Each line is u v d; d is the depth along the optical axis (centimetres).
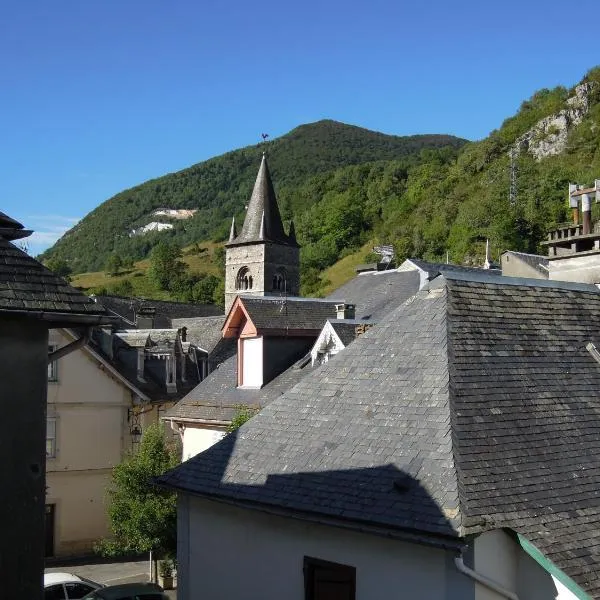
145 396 3269
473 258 8425
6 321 888
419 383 1083
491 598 869
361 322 2195
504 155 11300
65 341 3070
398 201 11962
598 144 10606
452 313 1173
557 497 942
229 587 1169
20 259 927
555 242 1603
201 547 1230
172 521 2159
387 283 3331
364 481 987
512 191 9138
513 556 896
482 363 1105
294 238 6931
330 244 11856
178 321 5016
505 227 8306
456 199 10350
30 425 900
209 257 15425
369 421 1085
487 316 1198
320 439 1114
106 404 3181
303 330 2347
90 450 3122
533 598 881
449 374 1059
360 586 971
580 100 11588
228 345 4100
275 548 1097
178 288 13338
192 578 1241
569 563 848
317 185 15212
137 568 2780
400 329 1211
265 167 6906
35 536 900
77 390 3108
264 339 2273
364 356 1214
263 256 6662
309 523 1043
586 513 939
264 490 1088
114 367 3188
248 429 1248
